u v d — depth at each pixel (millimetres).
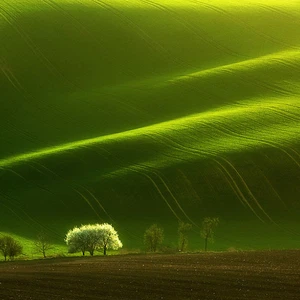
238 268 102938
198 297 79250
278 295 80000
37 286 87250
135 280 90812
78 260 127562
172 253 142375
